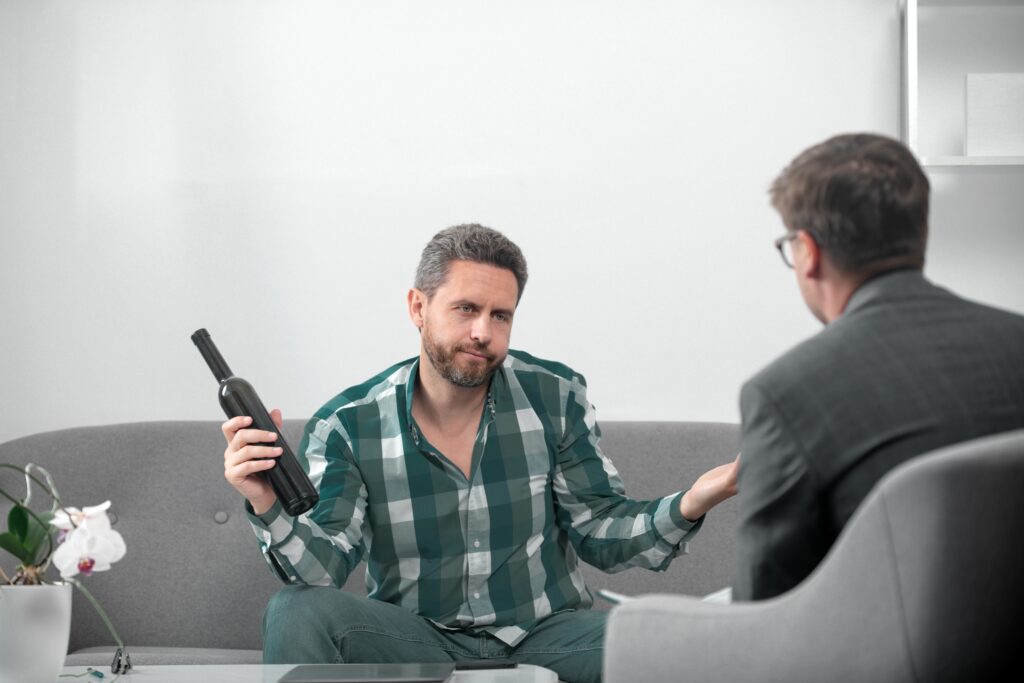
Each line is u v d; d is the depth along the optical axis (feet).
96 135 9.32
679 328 9.11
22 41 9.36
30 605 4.72
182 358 9.20
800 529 3.85
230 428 5.45
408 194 9.30
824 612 3.50
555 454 6.88
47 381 9.18
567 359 9.14
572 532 6.81
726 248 9.13
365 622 5.91
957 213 8.95
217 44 9.39
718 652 3.74
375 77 9.37
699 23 9.25
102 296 9.24
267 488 5.54
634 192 9.21
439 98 9.35
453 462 6.68
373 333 9.21
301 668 5.02
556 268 9.20
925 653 3.34
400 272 9.25
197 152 9.33
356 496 6.52
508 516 6.66
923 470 3.26
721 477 5.92
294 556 5.76
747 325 9.08
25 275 9.24
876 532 3.36
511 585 6.59
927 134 9.06
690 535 6.18
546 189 9.25
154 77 9.36
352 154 9.33
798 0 9.19
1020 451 3.32
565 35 9.33
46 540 4.99
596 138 9.26
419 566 6.60
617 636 3.97
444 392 6.64
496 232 6.61
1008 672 3.56
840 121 9.12
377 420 6.73
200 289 9.25
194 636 8.09
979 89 8.62
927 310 3.90
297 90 9.37
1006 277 8.91
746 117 9.19
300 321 9.23
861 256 4.00
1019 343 3.83
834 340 3.89
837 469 3.76
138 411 9.17
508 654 6.41
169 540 8.23
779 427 3.84
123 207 9.29
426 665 5.12
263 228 9.29
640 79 9.27
